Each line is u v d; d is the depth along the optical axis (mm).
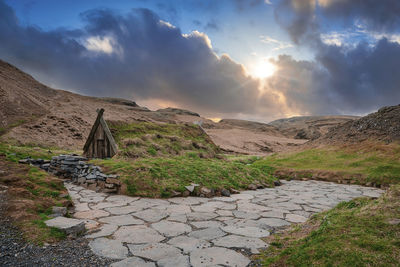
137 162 8930
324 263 2455
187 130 15953
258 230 4371
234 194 8086
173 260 3088
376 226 2912
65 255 3152
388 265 2180
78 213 5176
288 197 7887
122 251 3342
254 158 21344
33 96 35688
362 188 10422
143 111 84625
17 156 10461
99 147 11930
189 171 8797
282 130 99625
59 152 14234
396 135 15938
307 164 15734
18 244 3254
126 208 5711
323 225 3455
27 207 4336
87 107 41719
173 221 4828
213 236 4012
